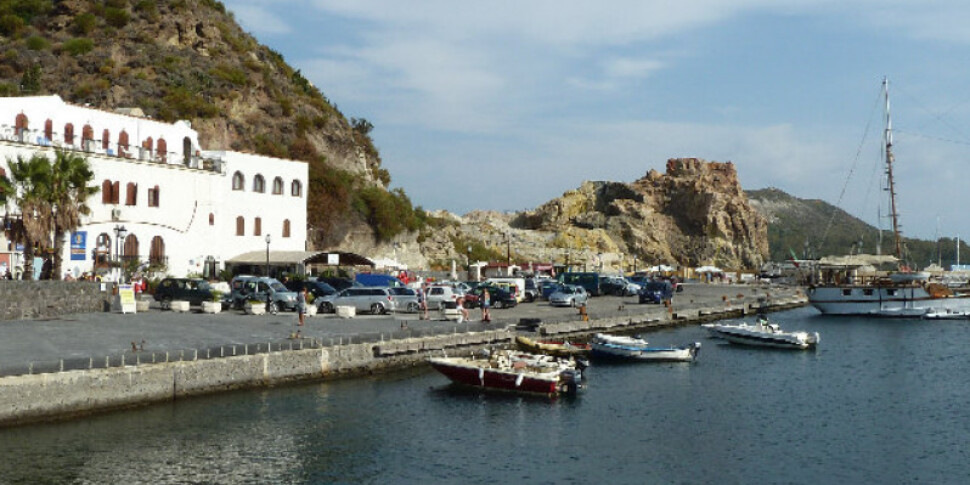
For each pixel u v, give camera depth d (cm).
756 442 3209
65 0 11612
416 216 13462
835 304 8975
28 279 5006
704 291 11981
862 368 5003
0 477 2462
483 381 3969
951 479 2777
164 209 6900
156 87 10469
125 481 2497
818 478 2780
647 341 6116
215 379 3481
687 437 3262
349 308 5409
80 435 2870
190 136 7419
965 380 4588
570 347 4994
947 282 10812
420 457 2898
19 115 5944
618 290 9388
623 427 3397
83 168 5369
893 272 9931
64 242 5903
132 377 3159
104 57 10812
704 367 4944
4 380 2767
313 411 3419
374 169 12581
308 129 11275
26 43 11006
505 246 16938
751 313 9162
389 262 8856
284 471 2683
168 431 3000
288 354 3809
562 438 3203
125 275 6241
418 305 5897
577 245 19350
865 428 3450
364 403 3606
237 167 7756
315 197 9912
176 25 11669
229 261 7581
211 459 2748
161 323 4566
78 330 4122
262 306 5359
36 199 5078
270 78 11825
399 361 4331
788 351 5750
